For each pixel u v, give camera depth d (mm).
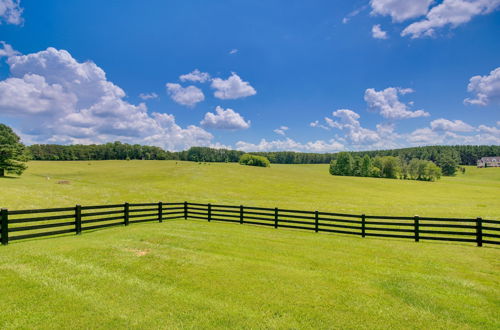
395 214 25344
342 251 9930
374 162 91062
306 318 5168
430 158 134375
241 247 9891
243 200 35406
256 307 5520
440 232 11781
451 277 7430
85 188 38531
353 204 34125
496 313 5500
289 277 7031
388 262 8695
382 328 4910
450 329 4922
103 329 4719
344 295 6105
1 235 8914
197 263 7797
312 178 72312
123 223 13695
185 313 5254
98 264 7387
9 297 5527
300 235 13109
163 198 34188
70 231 10891
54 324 4797
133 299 5715
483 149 143250
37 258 7531
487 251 10383
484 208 30453
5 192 28031
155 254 8406
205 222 16484
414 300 5930
